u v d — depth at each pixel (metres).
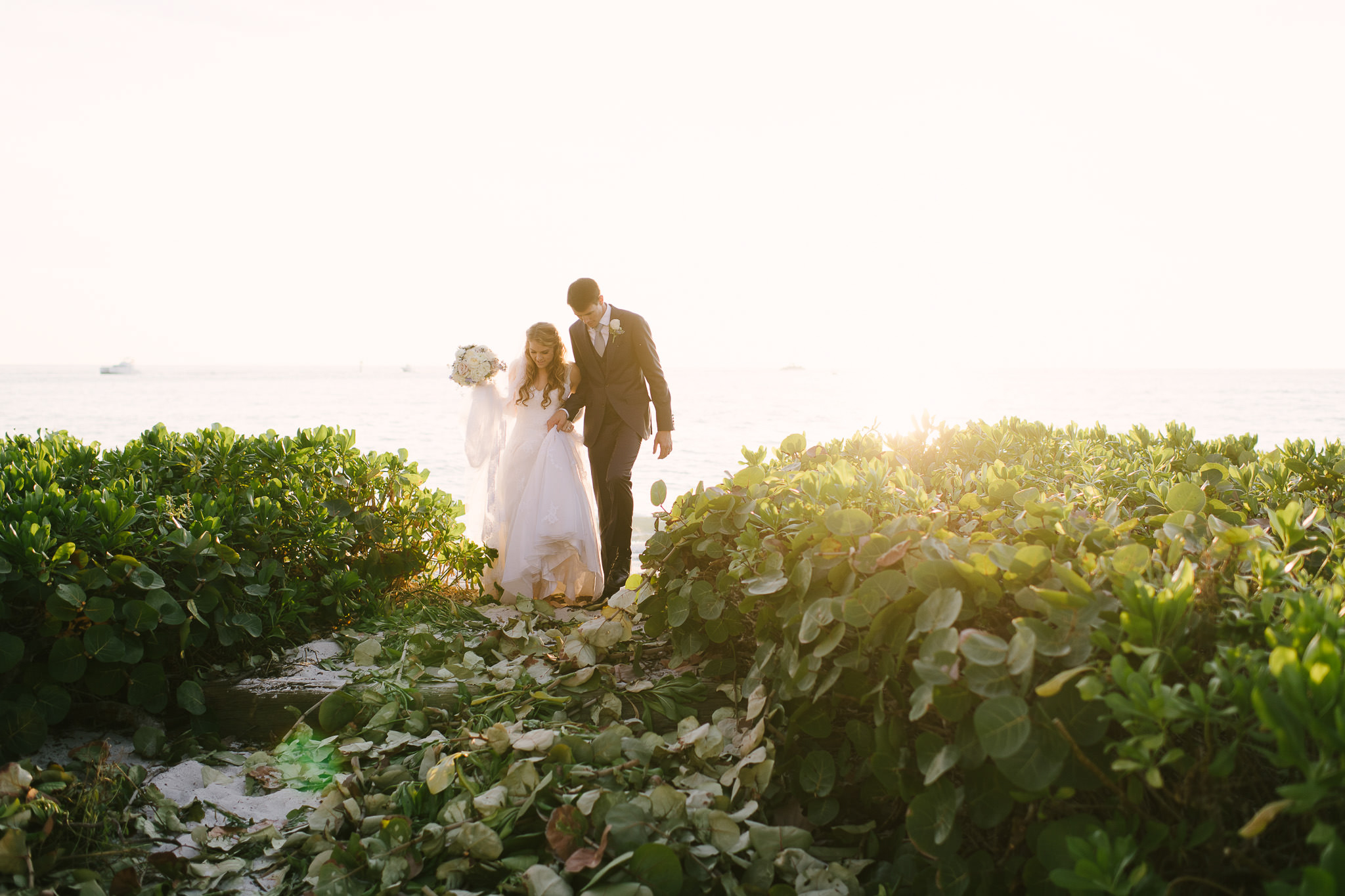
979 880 1.87
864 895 2.03
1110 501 2.94
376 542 4.42
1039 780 1.64
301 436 4.64
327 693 3.13
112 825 2.36
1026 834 1.81
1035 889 1.74
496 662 3.63
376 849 2.24
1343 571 1.93
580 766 2.50
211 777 2.71
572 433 4.78
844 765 2.34
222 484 4.13
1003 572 2.04
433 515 4.71
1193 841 1.52
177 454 4.25
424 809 2.49
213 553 3.23
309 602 3.95
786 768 2.44
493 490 4.80
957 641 1.85
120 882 2.15
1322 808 1.39
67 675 2.70
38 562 2.70
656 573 3.39
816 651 2.22
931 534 2.30
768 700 2.64
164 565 3.12
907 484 3.06
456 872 2.14
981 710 1.70
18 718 2.57
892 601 2.10
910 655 2.14
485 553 4.74
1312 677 1.31
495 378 4.95
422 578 4.79
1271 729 1.30
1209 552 1.99
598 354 4.77
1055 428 5.22
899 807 2.19
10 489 3.25
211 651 3.32
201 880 2.23
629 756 2.60
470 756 2.66
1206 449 4.34
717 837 2.15
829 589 2.39
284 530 3.89
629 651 3.51
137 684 2.87
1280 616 1.77
